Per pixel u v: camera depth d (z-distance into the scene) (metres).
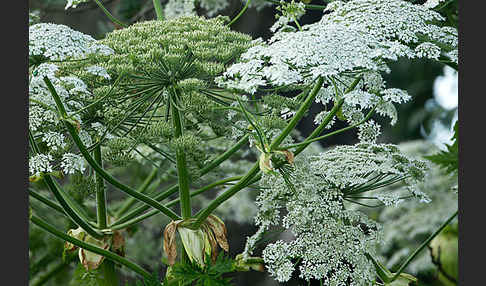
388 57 2.52
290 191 2.92
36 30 2.61
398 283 2.93
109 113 2.79
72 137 2.67
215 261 2.86
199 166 2.95
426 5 2.88
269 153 2.65
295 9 2.83
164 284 2.79
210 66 2.66
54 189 2.78
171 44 2.74
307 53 2.51
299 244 2.85
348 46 2.54
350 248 2.84
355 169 2.86
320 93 2.92
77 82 2.66
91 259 2.96
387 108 2.90
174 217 2.84
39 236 3.63
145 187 3.55
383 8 2.75
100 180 2.97
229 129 2.90
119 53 2.77
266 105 2.81
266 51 2.58
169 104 2.85
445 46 2.78
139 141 2.76
